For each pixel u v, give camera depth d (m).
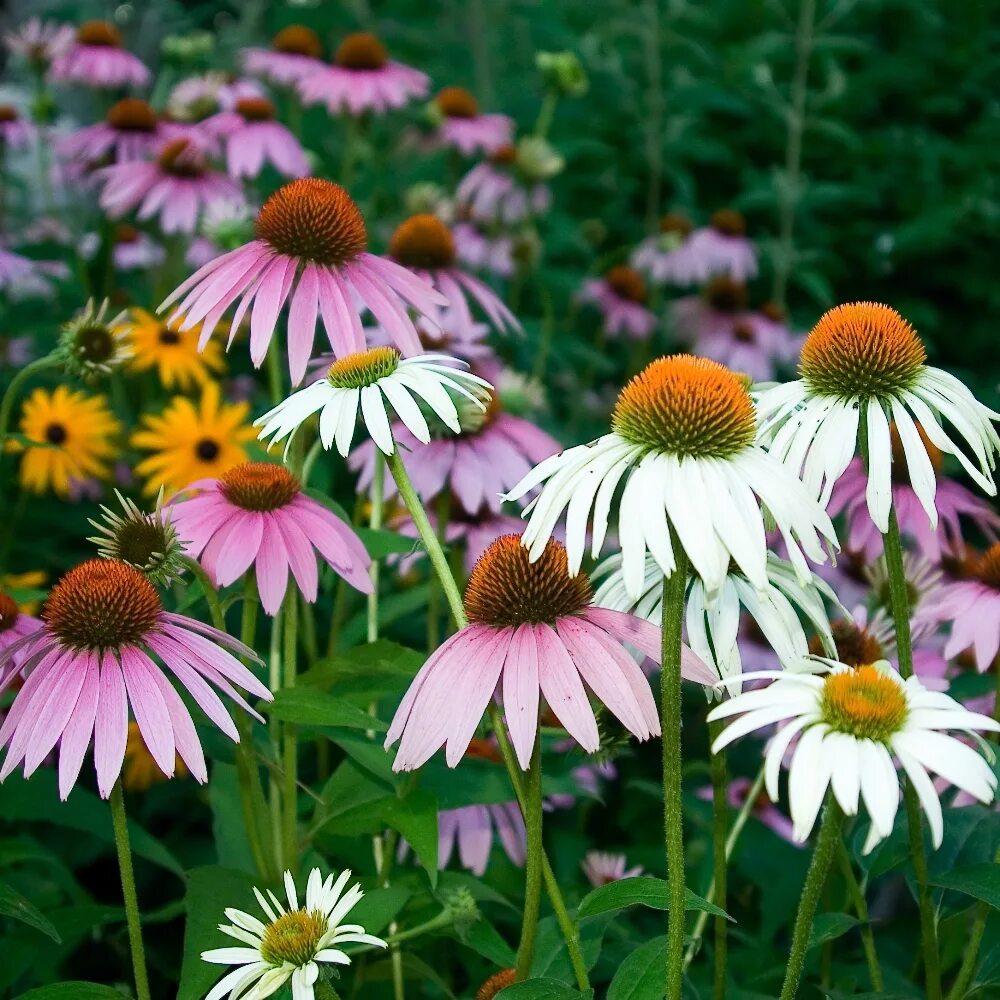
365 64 1.28
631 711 0.60
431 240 0.92
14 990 0.77
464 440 0.84
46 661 0.62
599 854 0.85
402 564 0.92
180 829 0.91
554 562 0.62
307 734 0.70
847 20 1.87
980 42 1.87
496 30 1.93
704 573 0.57
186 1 2.05
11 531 1.00
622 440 0.60
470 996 0.77
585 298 1.46
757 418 0.65
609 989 0.60
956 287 1.71
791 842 0.85
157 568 0.66
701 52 1.72
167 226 1.13
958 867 0.64
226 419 0.94
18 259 1.10
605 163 1.73
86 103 1.76
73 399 1.00
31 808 0.74
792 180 1.58
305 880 0.70
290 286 0.74
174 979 0.82
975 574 0.76
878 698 0.55
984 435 0.65
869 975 0.75
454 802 0.71
